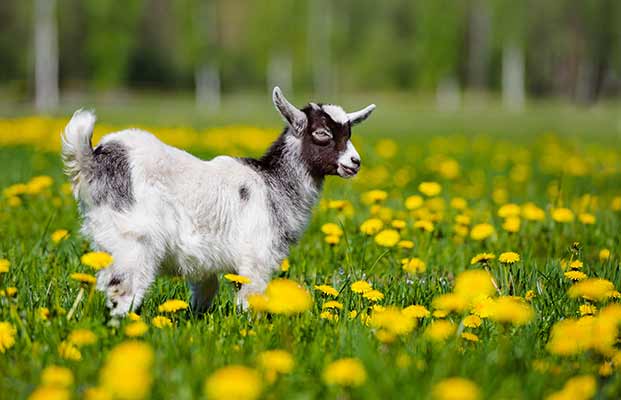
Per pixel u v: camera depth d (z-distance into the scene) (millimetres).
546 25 61812
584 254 7188
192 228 5344
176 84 68438
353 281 5973
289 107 6023
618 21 61344
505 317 4449
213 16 54031
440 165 13852
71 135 5086
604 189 11789
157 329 4527
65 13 54844
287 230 5879
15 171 10891
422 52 56000
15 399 3713
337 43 61844
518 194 11555
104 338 4289
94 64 47219
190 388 3715
